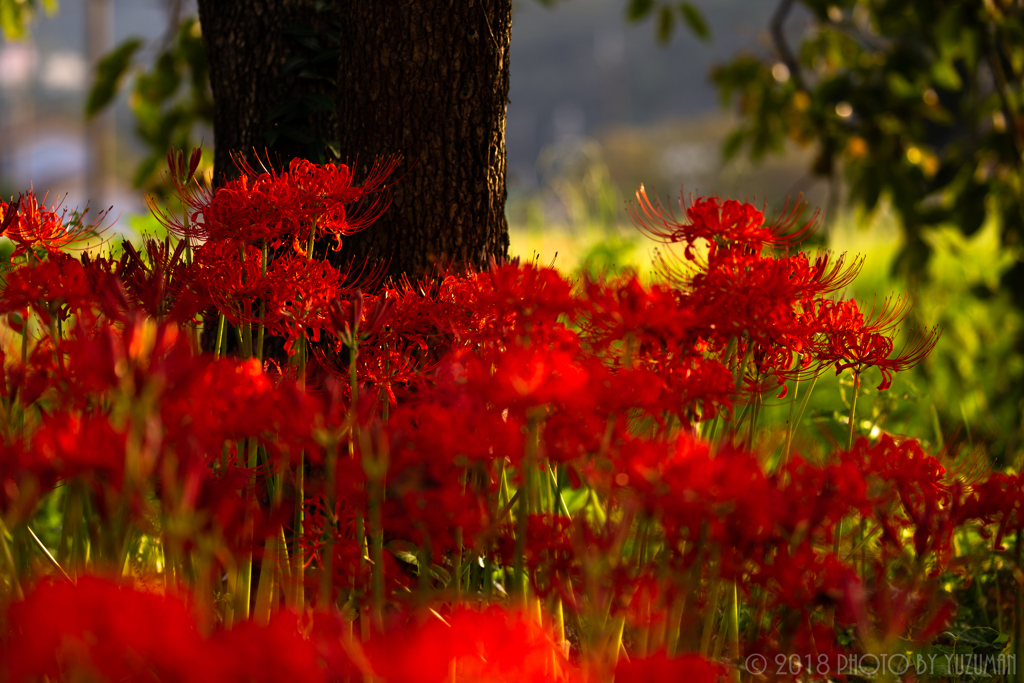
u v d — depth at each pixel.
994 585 3.93
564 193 8.70
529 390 2.09
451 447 2.24
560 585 2.31
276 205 2.85
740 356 2.91
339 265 3.72
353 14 3.60
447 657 1.78
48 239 3.02
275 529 2.28
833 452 2.90
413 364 3.00
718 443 2.73
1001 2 6.19
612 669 2.25
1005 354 6.74
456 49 3.56
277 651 1.71
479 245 3.71
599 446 2.32
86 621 1.63
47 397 2.65
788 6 7.19
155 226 5.09
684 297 2.78
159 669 1.85
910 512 2.53
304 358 2.76
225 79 4.38
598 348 2.55
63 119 51.88
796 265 2.81
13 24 6.39
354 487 2.35
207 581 2.18
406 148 3.59
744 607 3.45
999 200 6.27
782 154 7.37
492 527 2.40
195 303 2.72
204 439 2.20
